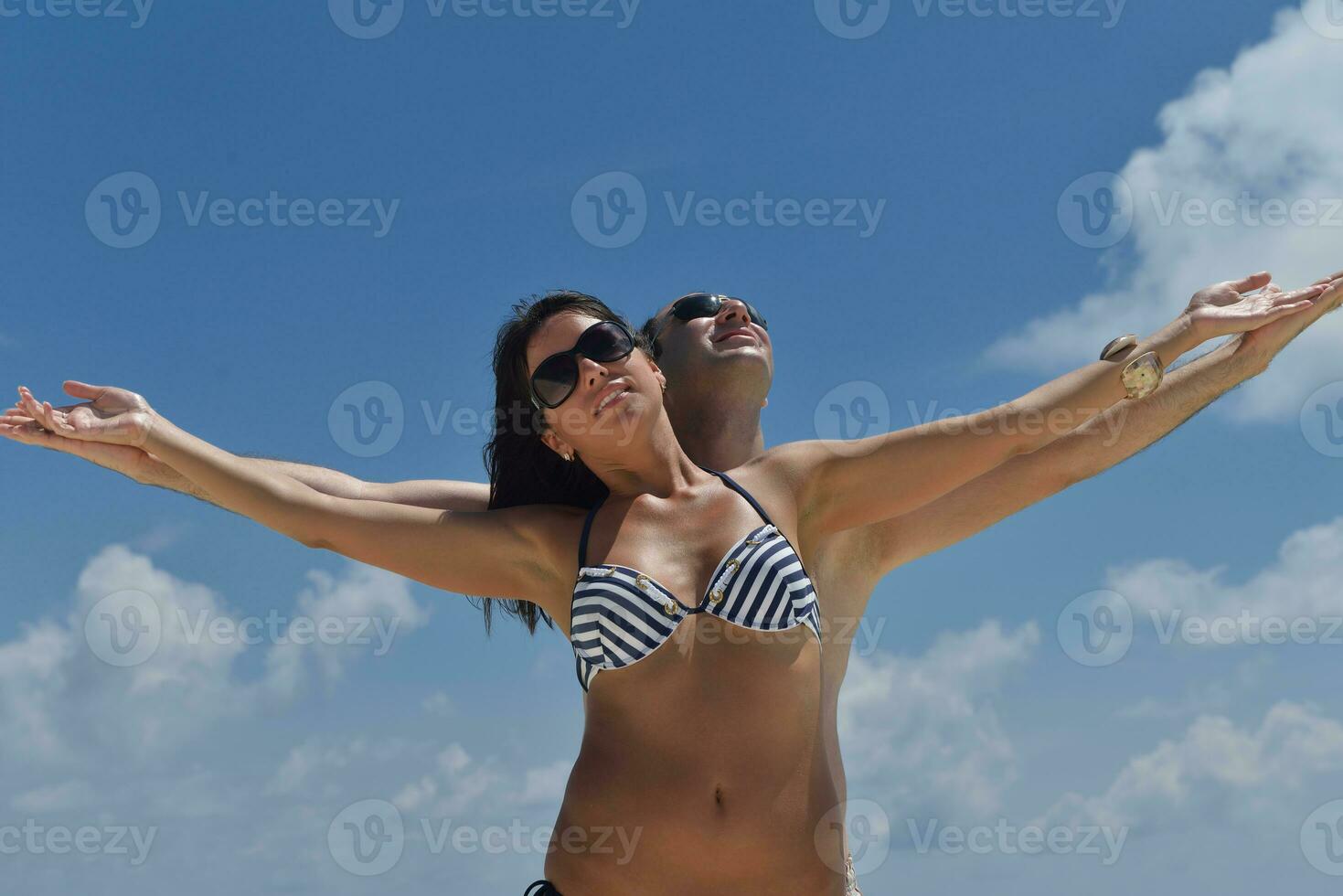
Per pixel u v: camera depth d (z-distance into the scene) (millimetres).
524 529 3533
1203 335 3600
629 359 3570
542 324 3752
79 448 3619
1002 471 4531
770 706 3195
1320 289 3740
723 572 3234
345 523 3535
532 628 4172
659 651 3197
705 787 3162
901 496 3492
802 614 3234
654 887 3164
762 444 4738
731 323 4527
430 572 3568
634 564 3287
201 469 3539
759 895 3152
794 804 3201
